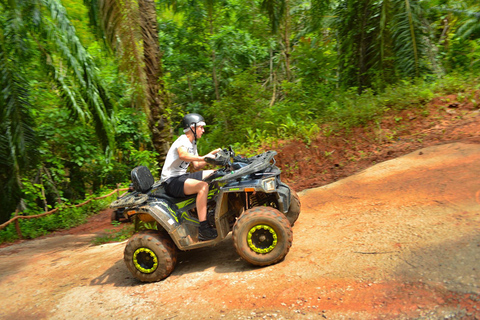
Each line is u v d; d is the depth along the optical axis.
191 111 12.80
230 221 4.30
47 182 10.46
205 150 8.99
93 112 8.26
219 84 13.45
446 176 4.62
